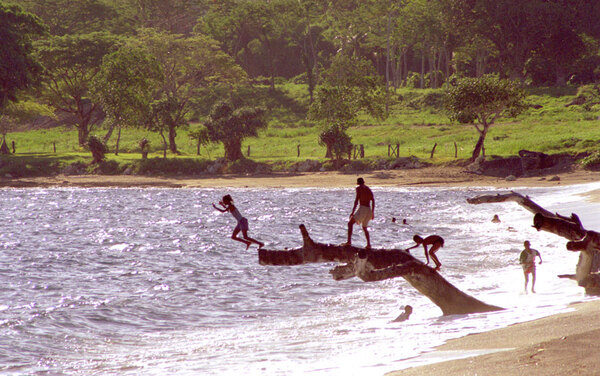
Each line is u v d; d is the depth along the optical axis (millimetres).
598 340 24172
